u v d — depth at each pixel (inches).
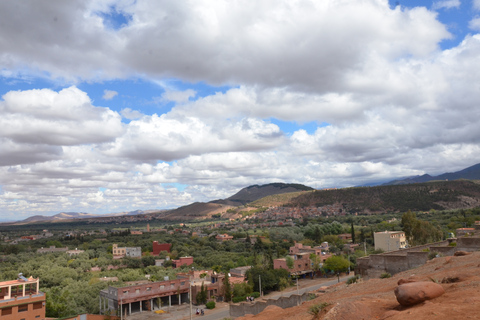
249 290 2938.0
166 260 4473.4
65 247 6299.2
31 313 1873.8
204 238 7490.2
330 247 4872.0
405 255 1273.4
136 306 2691.9
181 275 3088.1
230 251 5408.5
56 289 2866.6
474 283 462.0
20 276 1979.6
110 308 2534.5
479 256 916.0
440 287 428.1
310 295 1190.9
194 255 5029.5
